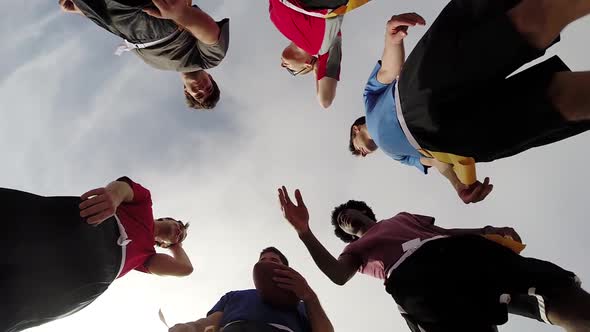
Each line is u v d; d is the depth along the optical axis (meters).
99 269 1.61
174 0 1.58
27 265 1.49
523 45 1.13
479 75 1.20
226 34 1.86
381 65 1.76
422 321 1.59
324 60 2.34
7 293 1.46
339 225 2.18
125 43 1.80
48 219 1.55
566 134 1.29
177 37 1.77
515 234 1.76
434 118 1.32
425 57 1.29
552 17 1.08
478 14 1.18
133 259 1.75
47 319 1.59
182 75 2.12
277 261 1.96
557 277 1.49
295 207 1.63
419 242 1.68
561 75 1.20
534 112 1.22
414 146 1.46
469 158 1.42
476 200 1.49
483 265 1.54
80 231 1.56
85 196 1.53
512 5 1.13
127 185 1.70
